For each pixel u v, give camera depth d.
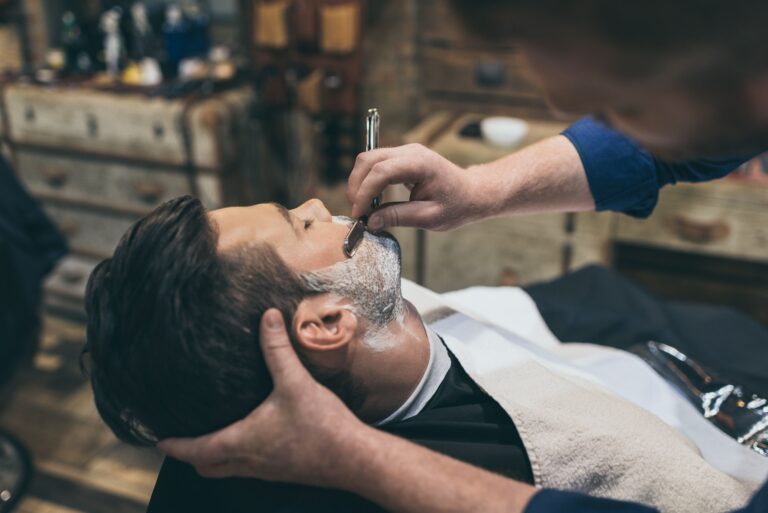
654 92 0.45
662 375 1.16
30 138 2.56
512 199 1.08
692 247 2.06
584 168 1.12
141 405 0.77
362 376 0.85
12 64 2.94
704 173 1.12
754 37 0.39
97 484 1.94
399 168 0.94
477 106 2.50
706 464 0.90
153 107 2.35
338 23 2.54
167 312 0.73
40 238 1.92
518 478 0.86
